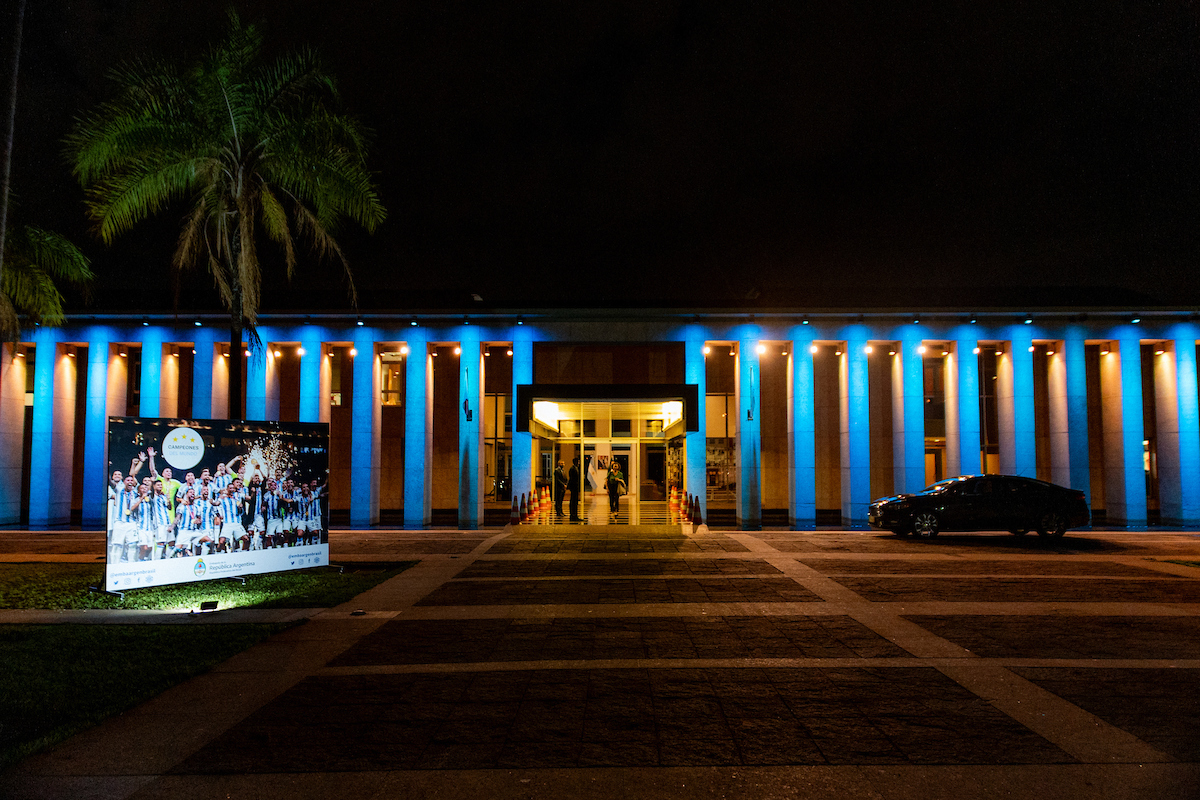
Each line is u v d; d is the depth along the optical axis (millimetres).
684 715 5895
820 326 24750
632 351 28125
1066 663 7340
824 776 4742
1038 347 27797
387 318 24719
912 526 19031
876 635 8594
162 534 11953
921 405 24312
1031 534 20625
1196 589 11633
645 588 11859
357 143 16719
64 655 7691
